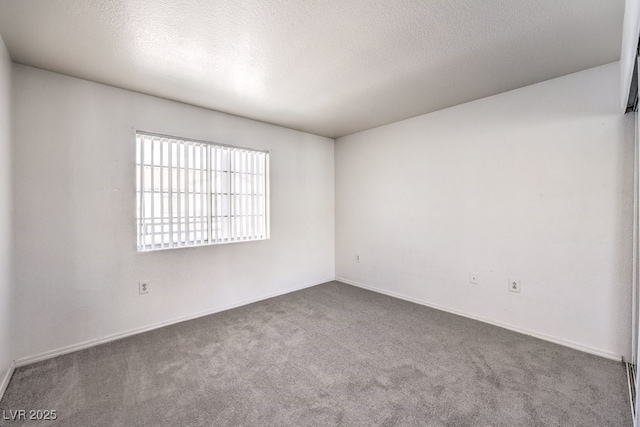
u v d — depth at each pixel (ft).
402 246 11.96
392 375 6.55
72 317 7.73
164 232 9.34
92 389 6.07
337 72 7.66
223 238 10.82
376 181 12.94
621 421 5.10
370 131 13.10
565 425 5.03
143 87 8.45
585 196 7.59
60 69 7.32
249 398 5.80
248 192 11.64
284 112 10.80
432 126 10.82
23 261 7.05
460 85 8.50
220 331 8.92
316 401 5.70
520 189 8.69
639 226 6.24
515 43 6.35
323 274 14.53
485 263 9.48
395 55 6.84
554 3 5.08
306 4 5.05
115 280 8.40
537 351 7.57
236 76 7.84
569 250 7.84
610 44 6.37
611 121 7.21
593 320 7.49
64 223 7.60
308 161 13.79
